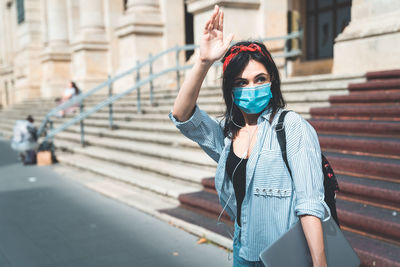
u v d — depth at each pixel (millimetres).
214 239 3916
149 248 3865
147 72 13094
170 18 13211
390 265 2756
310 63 9789
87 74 15664
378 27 6527
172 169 5977
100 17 15969
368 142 4301
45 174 7727
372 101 5289
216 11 1494
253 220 1566
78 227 4559
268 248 1389
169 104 9281
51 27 19344
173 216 4641
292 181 1493
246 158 1599
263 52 1574
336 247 1511
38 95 22188
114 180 6695
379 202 3525
